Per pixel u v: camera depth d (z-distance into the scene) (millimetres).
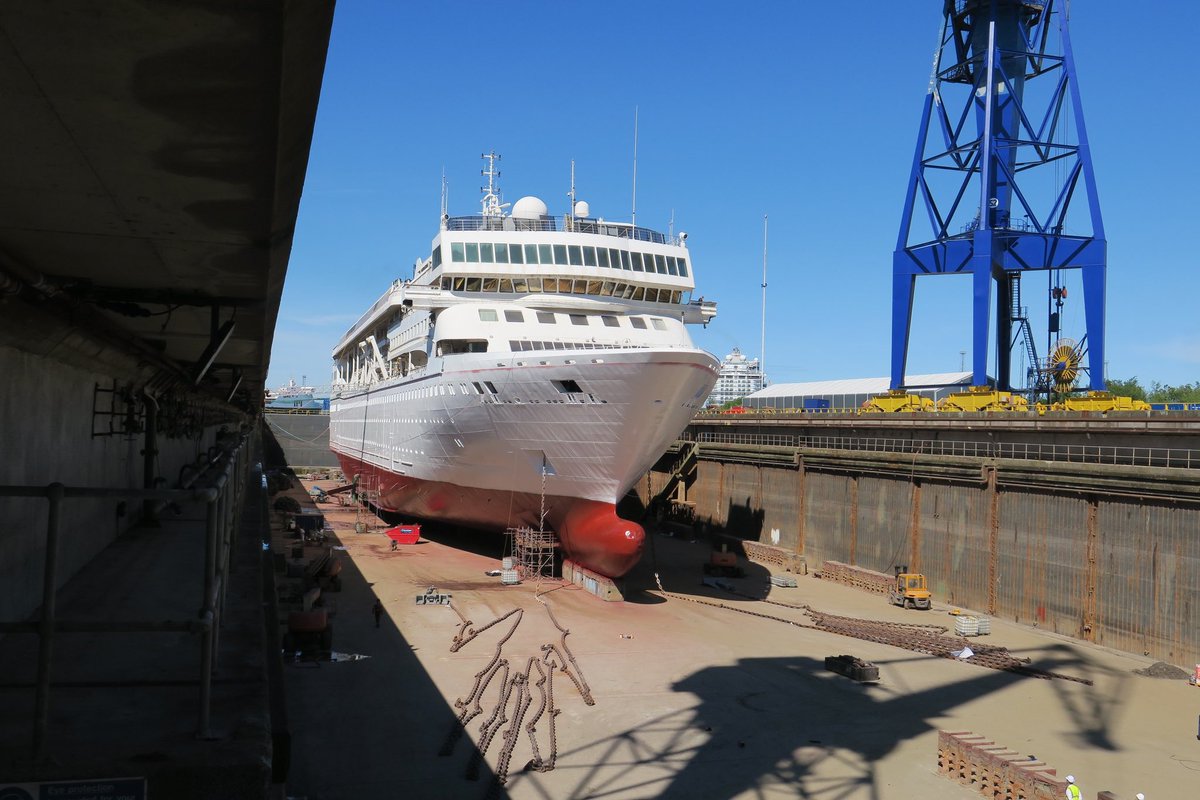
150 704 5324
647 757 16969
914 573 34406
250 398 37125
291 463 95375
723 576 37906
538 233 35719
